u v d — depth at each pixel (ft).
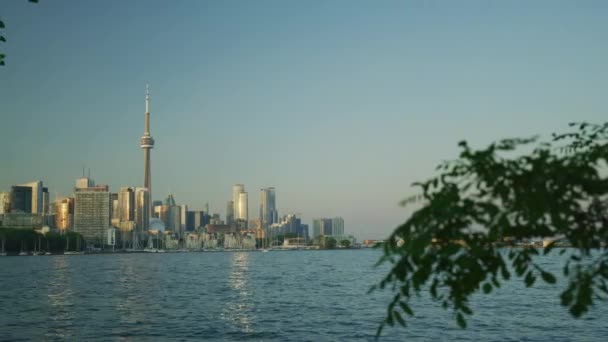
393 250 17.81
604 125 22.72
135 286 339.36
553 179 17.17
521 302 197.36
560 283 256.93
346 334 139.03
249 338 136.98
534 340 123.65
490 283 19.06
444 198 17.35
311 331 145.69
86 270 620.08
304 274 479.82
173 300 240.73
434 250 18.20
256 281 380.58
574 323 143.43
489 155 17.04
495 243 19.15
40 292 293.23
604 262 18.69
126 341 133.80
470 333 133.49
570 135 23.31
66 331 150.10
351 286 316.40
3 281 402.11
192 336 140.97
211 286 333.62
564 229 17.43
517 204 17.13
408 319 154.40
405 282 18.79
